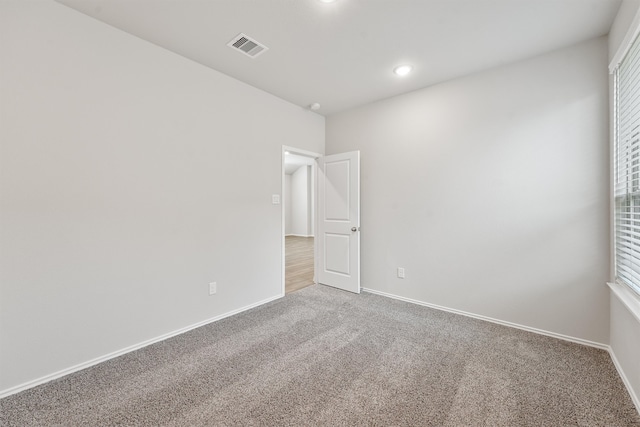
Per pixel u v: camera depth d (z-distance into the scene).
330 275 3.89
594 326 2.21
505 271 2.60
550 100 2.36
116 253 2.10
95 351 2.01
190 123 2.54
